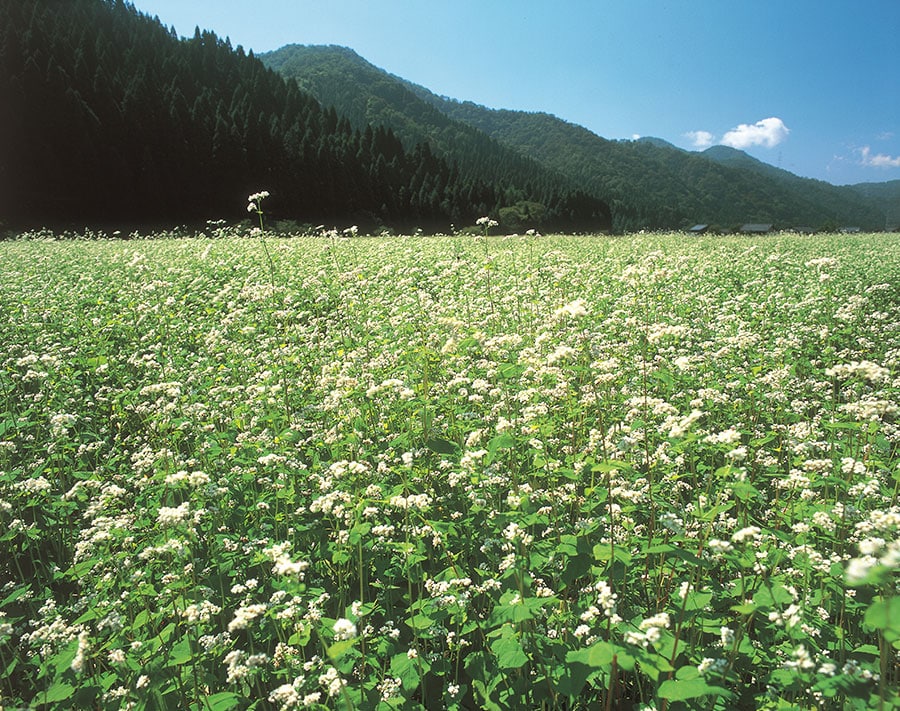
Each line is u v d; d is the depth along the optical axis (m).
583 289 12.77
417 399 6.08
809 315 10.67
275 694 3.23
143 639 4.18
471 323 9.63
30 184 63.56
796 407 6.79
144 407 7.27
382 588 4.43
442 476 5.77
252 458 5.98
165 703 3.62
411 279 14.09
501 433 4.77
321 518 5.35
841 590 3.81
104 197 68.31
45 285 15.17
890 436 6.12
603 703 3.65
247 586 4.20
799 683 3.15
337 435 5.89
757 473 5.71
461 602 3.67
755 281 14.20
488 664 3.69
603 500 4.34
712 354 8.05
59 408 7.90
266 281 14.57
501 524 4.30
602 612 3.82
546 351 7.40
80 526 6.08
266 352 9.37
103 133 69.62
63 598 5.41
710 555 4.09
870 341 9.27
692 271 15.81
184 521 4.18
